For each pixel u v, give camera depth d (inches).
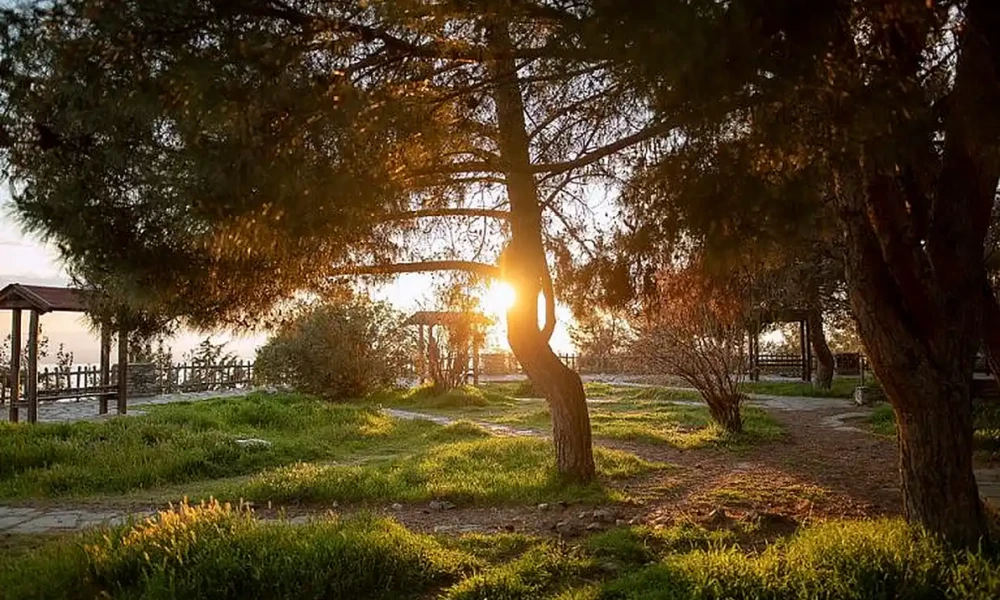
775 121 116.4
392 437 514.6
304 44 130.4
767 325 912.9
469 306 393.1
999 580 160.9
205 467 379.6
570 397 320.8
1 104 143.3
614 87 141.6
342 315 817.5
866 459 397.4
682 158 123.9
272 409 576.7
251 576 181.5
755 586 167.9
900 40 134.0
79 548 200.4
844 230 201.3
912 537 189.8
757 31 104.7
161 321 272.5
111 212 181.5
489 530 248.2
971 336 200.2
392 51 144.3
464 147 208.2
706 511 267.3
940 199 193.9
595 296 305.9
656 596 168.6
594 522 253.3
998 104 127.3
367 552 193.3
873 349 200.1
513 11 125.4
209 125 125.0
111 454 383.2
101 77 129.2
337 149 137.6
